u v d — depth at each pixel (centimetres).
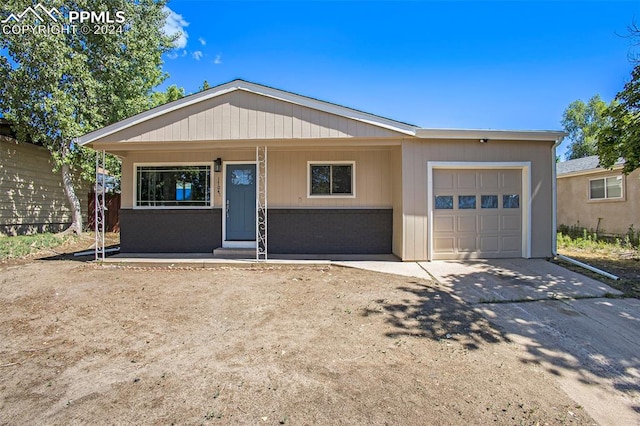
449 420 219
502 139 714
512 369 288
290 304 460
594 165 1255
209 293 512
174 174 849
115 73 1159
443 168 725
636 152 689
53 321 400
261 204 820
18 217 1073
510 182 740
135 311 434
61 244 1021
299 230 822
